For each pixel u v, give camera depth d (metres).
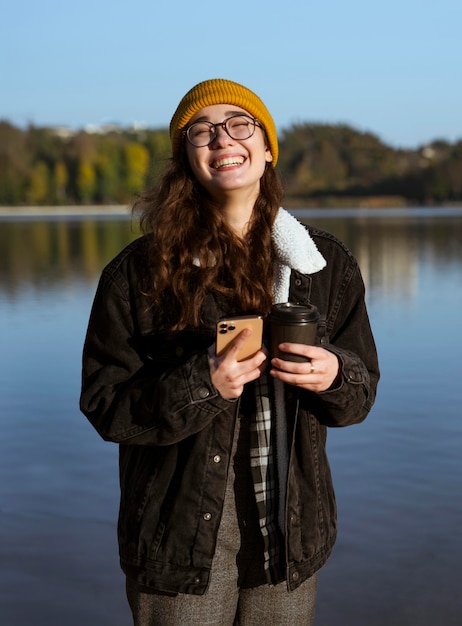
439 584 3.35
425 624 3.06
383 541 3.76
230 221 2.00
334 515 2.01
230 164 1.92
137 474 1.92
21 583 3.41
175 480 1.87
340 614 3.14
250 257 1.94
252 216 2.00
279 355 1.77
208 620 1.86
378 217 60.34
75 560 3.62
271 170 2.04
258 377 1.85
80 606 3.25
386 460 4.86
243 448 1.88
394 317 10.54
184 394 1.76
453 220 52.97
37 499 4.34
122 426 1.85
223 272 1.94
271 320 1.77
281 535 1.86
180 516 1.84
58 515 4.12
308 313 1.75
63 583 3.42
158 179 2.03
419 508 4.12
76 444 5.29
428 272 16.81
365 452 5.02
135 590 1.90
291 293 1.96
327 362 1.78
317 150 110.25
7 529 3.93
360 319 2.04
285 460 1.87
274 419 1.89
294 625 1.90
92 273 18.31
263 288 1.93
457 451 5.00
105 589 3.38
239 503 1.88
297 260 1.93
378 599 3.24
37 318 11.05
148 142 107.00
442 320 10.17
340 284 2.01
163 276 1.89
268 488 1.87
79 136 105.31
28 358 8.17
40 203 102.50
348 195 108.00
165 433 1.79
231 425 1.86
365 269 17.73
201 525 1.84
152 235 1.96
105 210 100.75
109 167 103.50
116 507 4.24
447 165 107.81
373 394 1.99
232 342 1.76
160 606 1.87
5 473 4.74
